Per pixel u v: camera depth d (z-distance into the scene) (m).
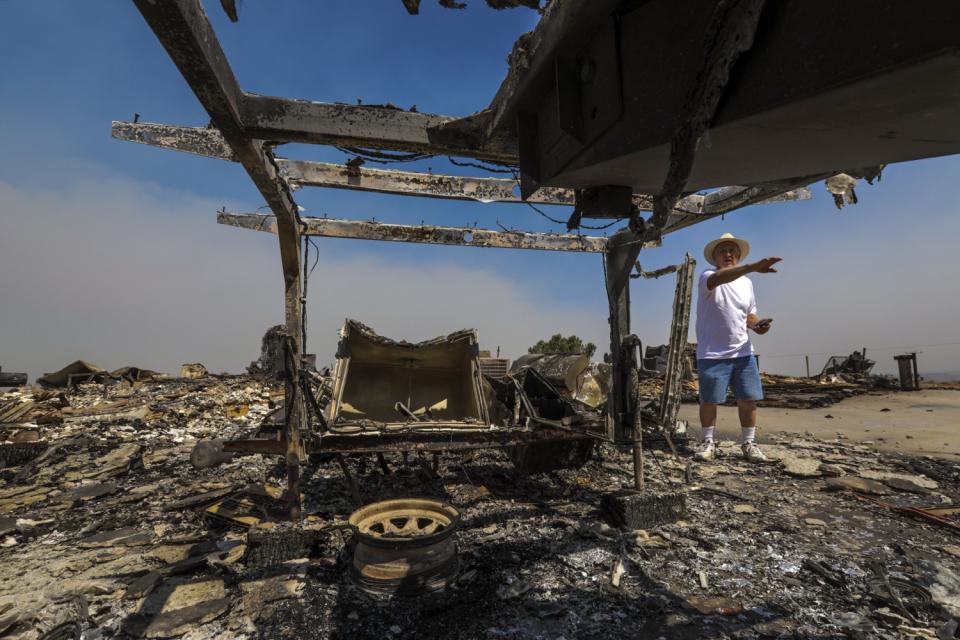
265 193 3.41
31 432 7.94
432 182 5.17
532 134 2.46
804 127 1.30
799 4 1.08
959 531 3.36
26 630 2.41
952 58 0.83
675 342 5.92
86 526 3.96
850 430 7.49
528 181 2.64
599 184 2.36
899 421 8.10
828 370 17.06
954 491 4.32
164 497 4.78
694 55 1.42
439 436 4.11
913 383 12.69
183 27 1.70
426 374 7.16
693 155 1.44
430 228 5.86
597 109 1.88
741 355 5.62
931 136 1.32
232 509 3.94
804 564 2.93
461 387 7.00
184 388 12.63
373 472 5.50
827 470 4.98
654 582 2.76
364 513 3.06
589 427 4.48
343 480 5.16
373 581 2.67
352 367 6.86
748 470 5.27
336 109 2.65
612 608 2.50
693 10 1.42
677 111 1.49
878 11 0.92
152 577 2.84
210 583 2.81
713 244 5.61
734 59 1.23
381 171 5.04
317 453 3.90
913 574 2.76
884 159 1.60
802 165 1.72
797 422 8.62
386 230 5.73
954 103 1.06
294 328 4.00
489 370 8.76
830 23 1.01
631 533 3.48
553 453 5.19
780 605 2.49
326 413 4.98
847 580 2.73
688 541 3.31
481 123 2.80
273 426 5.16
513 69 2.35
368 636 2.30
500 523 3.78
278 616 2.47
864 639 2.17
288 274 4.06
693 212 5.05
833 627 2.28
